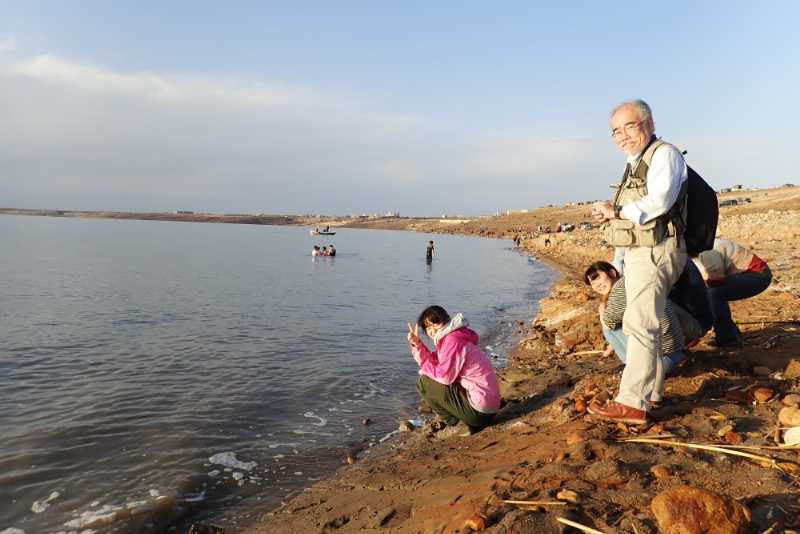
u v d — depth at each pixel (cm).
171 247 5409
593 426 384
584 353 823
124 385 750
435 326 507
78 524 393
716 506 218
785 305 818
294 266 3406
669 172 343
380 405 689
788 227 2467
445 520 297
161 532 390
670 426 362
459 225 14925
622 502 263
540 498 281
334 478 468
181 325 1256
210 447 539
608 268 503
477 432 508
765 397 397
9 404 657
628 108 363
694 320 479
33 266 2838
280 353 974
